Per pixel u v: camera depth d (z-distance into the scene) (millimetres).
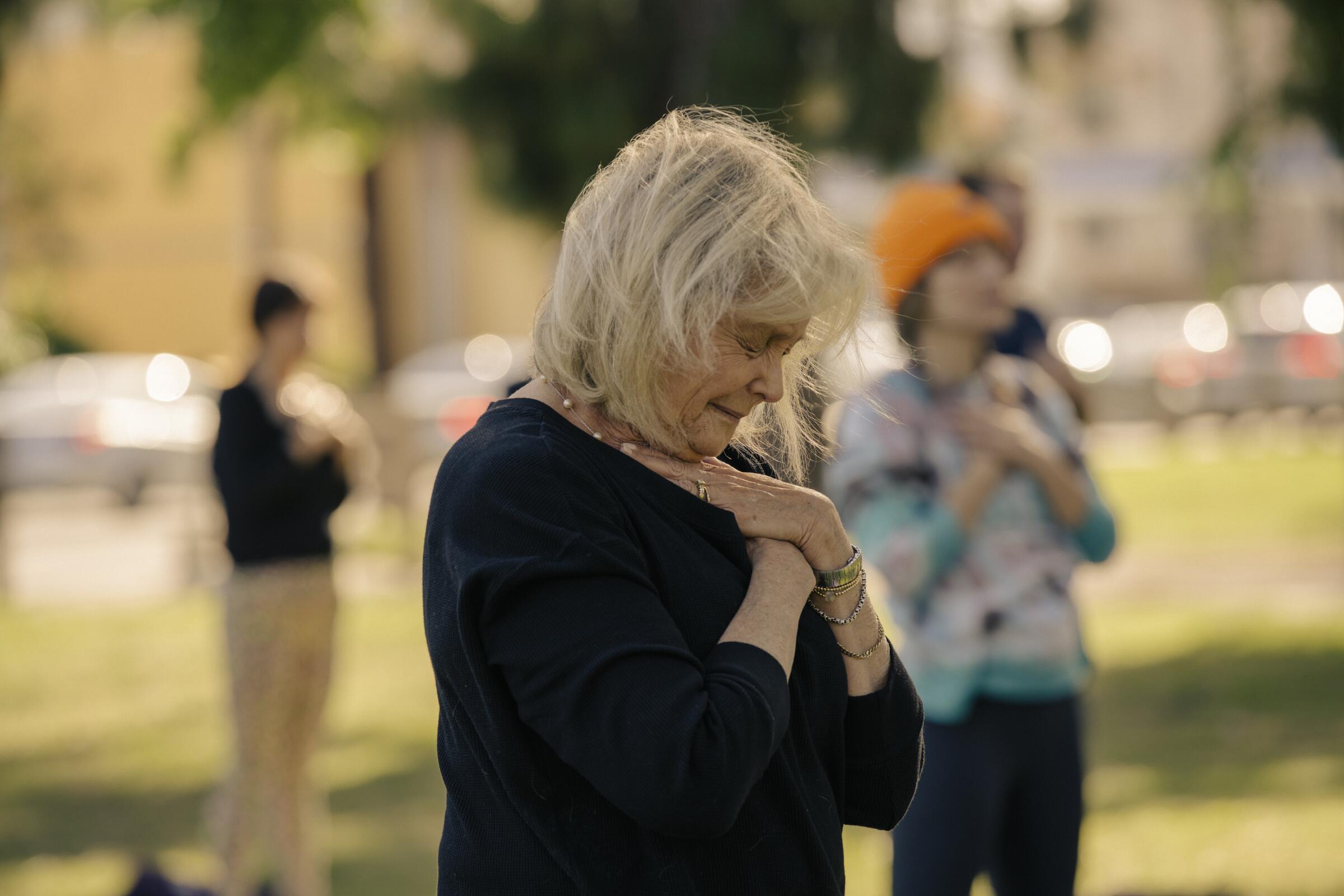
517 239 14859
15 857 8281
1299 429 31344
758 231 2408
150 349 45094
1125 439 31719
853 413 4543
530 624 2334
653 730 2264
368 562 19266
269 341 6734
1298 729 9719
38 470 25312
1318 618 13398
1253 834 7387
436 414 24281
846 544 2701
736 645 2445
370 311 41688
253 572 6676
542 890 2436
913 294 4562
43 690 12938
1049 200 53031
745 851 2461
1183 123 48094
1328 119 11023
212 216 44312
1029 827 4422
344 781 9664
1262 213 11586
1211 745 9438
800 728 2578
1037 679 4336
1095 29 13828
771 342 2494
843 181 7656
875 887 6961
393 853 8094
